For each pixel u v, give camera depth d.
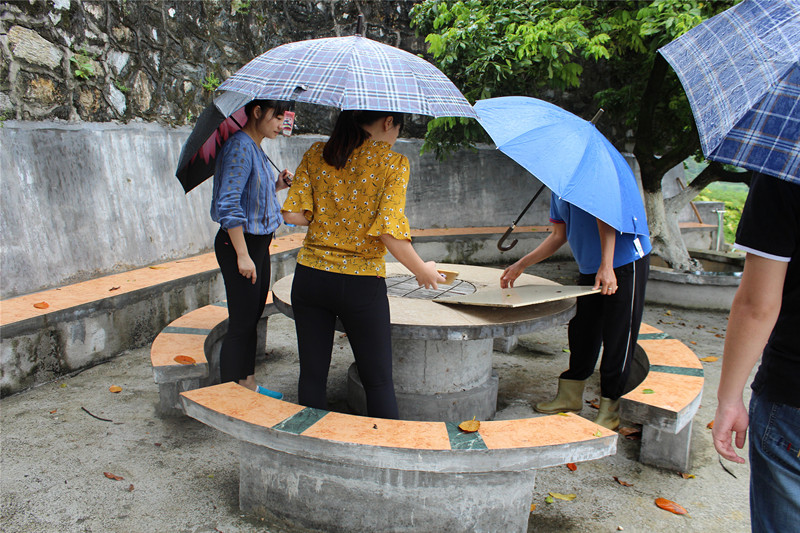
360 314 2.19
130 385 3.52
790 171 1.04
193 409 2.32
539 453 2.01
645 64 6.09
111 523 2.18
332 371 4.04
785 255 1.22
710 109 1.17
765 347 1.37
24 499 2.30
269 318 5.41
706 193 13.62
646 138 6.03
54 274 4.10
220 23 6.04
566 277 7.16
